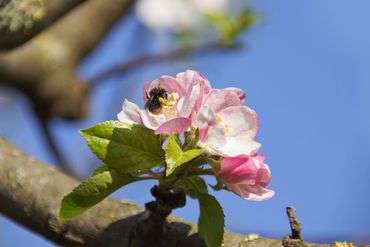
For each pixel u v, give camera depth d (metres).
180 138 0.66
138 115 0.67
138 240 0.71
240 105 0.66
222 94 0.66
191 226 0.71
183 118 0.64
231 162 0.66
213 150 0.65
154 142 0.66
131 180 0.67
